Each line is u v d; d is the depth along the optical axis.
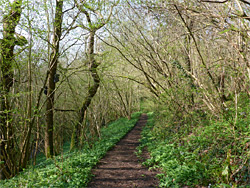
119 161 9.63
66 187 6.53
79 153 11.10
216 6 7.37
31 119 10.27
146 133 16.14
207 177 5.66
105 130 20.47
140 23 13.02
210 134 6.95
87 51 13.67
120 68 19.02
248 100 7.75
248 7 7.08
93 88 14.28
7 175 9.98
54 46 10.88
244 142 5.51
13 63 10.19
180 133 9.73
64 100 15.19
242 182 4.90
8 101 10.12
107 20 11.84
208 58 9.43
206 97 8.95
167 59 13.04
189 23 10.22
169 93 11.06
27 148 10.68
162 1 8.38
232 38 7.50
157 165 7.98
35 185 6.80
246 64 6.61
